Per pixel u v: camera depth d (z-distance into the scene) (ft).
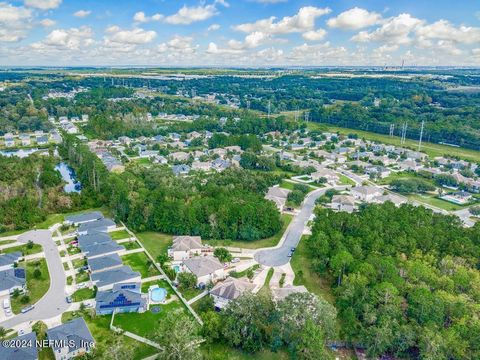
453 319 359.25
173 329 313.94
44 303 399.03
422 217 540.52
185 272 440.04
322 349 315.58
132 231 568.82
